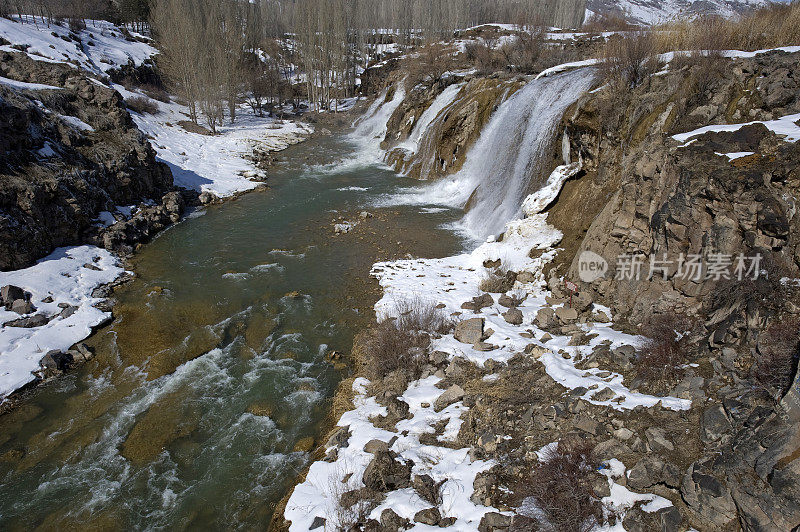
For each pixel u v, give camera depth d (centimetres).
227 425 1148
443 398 1094
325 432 1107
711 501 677
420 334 1357
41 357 1386
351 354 1388
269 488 973
